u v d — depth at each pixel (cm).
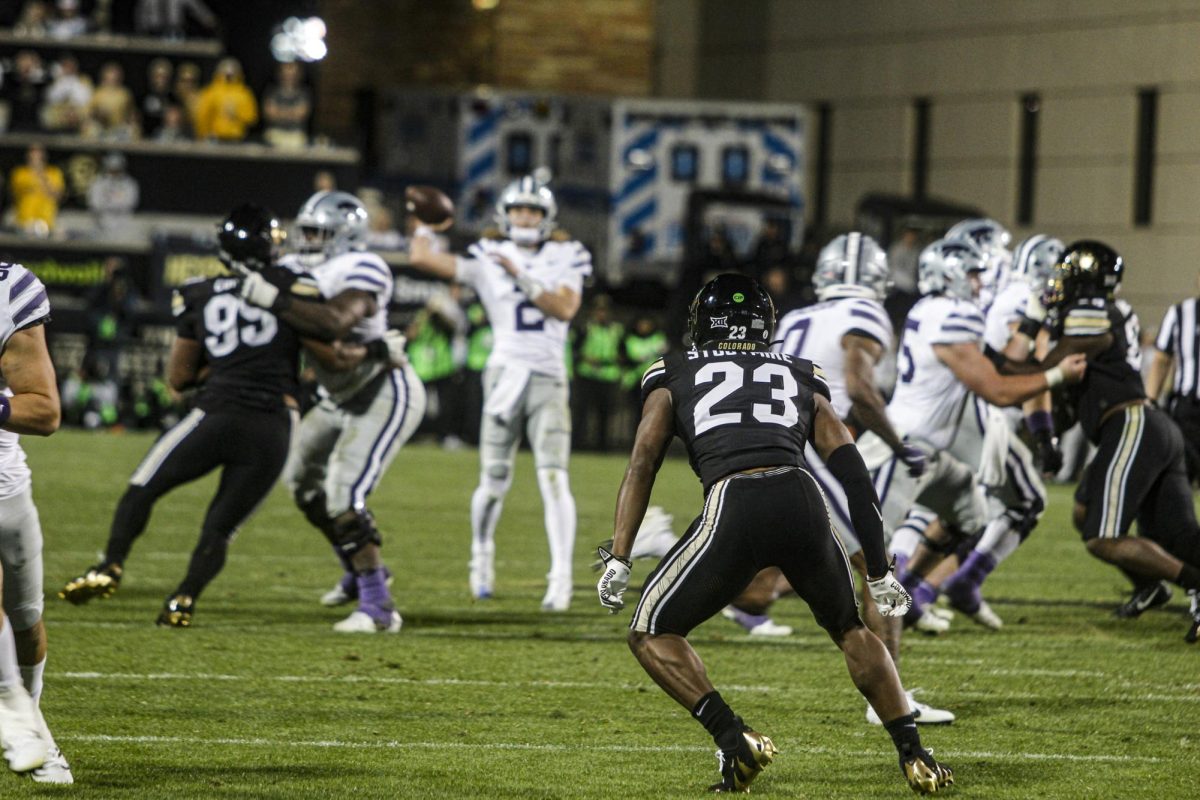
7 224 7931
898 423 2762
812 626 3183
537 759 2061
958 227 3091
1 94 8862
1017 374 2830
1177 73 9125
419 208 3297
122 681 2462
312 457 3062
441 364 7569
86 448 6512
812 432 1934
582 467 6756
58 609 3106
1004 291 3125
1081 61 9525
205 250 7675
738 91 11225
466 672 2619
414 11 10319
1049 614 3384
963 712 2405
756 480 1842
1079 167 9550
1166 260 9175
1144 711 2428
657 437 1906
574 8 10138
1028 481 3058
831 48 10712
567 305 3266
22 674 1914
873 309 2517
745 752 1831
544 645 2886
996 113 9900
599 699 2441
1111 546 2944
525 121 8838
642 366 7669
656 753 2106
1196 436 3322
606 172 8894
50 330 7481
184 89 8562
